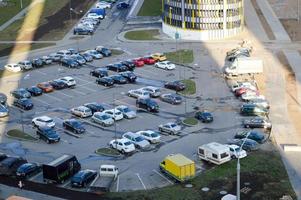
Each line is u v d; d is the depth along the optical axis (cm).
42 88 15038
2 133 12431
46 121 12575
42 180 10062
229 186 9575
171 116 13125
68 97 14650
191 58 17700
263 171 10100
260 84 15062
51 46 19850
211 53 18200
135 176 10150
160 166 10256
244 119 12744
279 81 15250
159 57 17338
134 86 15325
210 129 12262
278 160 10556
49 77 16375
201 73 16225
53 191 9625
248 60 15638
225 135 11875
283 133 11881
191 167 9806
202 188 9544
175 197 9275
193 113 13238
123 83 15500
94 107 13388
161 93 14575
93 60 17900
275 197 9188
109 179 9838
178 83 14888
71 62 17238
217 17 19850
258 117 12719
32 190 9681
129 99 14325
